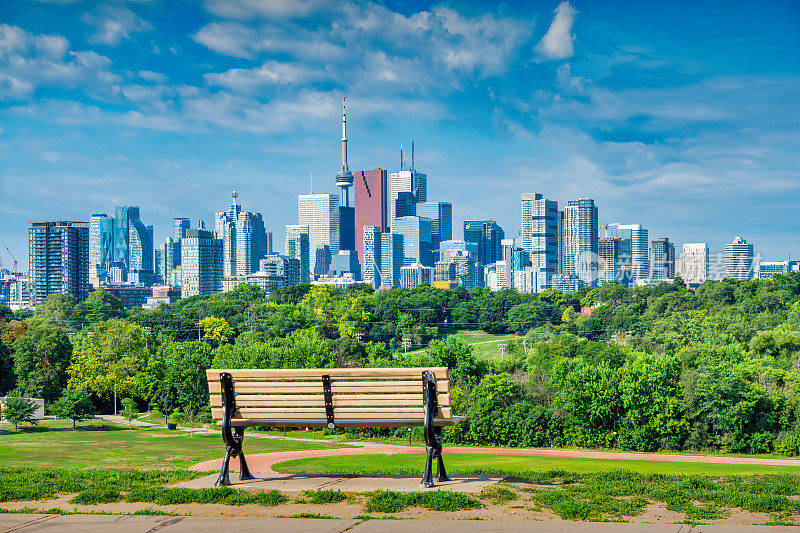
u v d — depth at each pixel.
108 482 16.58
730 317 179.50
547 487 16.05
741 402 67.69
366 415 16.47
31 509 13.72
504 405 76.38
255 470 36.69
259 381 16.69
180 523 12.52
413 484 16.25
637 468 42.03
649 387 70.88
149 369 110.62
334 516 13.21
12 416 87.44
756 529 11.91
